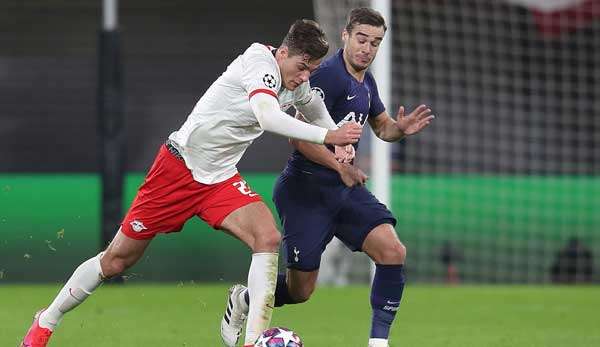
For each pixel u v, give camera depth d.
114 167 39.38
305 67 18.31
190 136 18.72
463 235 43.81
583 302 35.66
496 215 44.00
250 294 18.70
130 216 19.31
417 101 47.50
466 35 47.75
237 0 45.88
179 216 19.22
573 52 47.84
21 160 42.44
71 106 42.94
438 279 43.62
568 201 44.16
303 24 18.34
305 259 20.88
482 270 43.88
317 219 20.78
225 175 19.16
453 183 43.81
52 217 40.84
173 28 45.03
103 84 39.31
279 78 18.36
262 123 17.75
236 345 22.09
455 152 46.91
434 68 47.62
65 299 19.62
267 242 18.67
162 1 45.50
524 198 44.03
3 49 44.53
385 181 35.84
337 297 35.94
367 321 29.36
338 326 28.12
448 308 33.44
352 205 20.64
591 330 28.06
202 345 23.80
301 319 29.77
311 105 19.78
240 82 18.44
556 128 47.41
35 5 45.56
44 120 42.78
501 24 47.88
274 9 45.97
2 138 42.47
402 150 45.91
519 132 47.38
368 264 42.00
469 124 47.16
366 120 21.62
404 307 33.62
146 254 41.28
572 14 47.91
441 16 47.81
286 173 21.16
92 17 45.75
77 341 24.31
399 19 47.72
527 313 32.25
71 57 44.59
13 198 40.75
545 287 41.28
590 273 44.06
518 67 47.75
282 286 21.78
